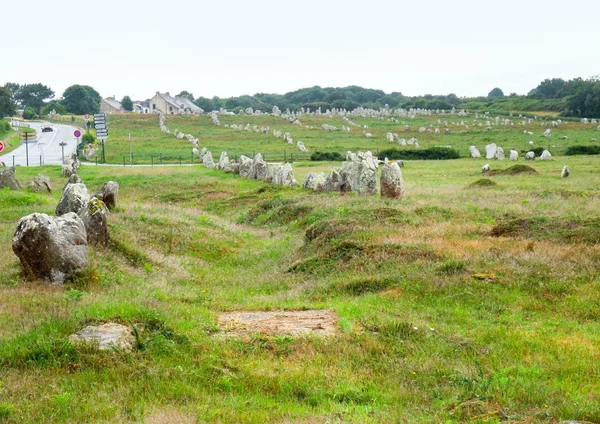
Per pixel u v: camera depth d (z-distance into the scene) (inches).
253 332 516.7
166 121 4788.4
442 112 5654.5
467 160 2503.7
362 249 800.9
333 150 3120.1
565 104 5236.2
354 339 501.4
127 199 1679.4
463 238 828.0
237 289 739.4
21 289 609.6
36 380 401.1
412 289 648.4
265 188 1642.5
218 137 3826.3
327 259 803.4
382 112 5590.6
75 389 389.7
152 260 818.8
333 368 443.8
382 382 425.7
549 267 673.6
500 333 520.7
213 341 486.0
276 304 628.1
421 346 494.0
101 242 799.7
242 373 427.2
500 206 1062.4
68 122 5068.9
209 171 2188.7
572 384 409.7
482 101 7012.8
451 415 362.6
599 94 4783.5
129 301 560.7
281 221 1209.4
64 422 346.6
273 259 914.1
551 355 467.8
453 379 423.5
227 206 1514.5
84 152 2987.2
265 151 3127.5
